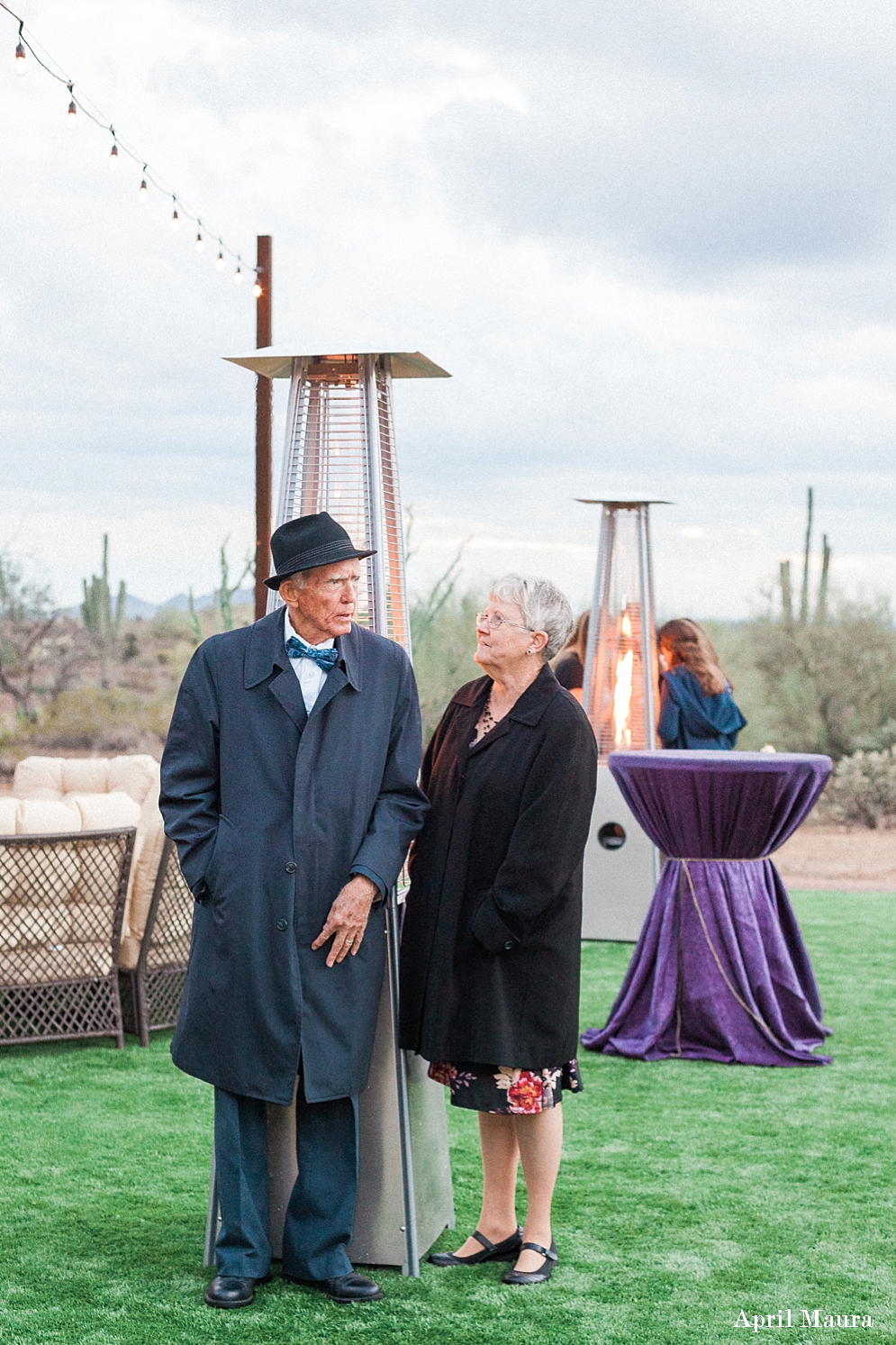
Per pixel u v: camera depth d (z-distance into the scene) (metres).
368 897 3.45
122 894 5.78
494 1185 3.76
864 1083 5.39
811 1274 3.61
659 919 5.91
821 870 14.30
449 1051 3.54
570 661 8.48
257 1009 3.40
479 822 3.61
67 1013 6.20
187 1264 3.66
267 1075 3.41
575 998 3.65
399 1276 3.63
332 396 3.92
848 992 6.93
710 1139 4.71
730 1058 5.70
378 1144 3.67
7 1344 3.16
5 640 23.59
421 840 3.70
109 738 22.69
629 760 5.76
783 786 5.60
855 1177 4.34
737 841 5.79
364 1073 3.52
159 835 5.93
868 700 19.31
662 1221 3.98
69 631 24.53
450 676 17.31
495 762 3.63
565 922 3.61
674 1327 3.29
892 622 19.94
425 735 16.61
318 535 3.46
